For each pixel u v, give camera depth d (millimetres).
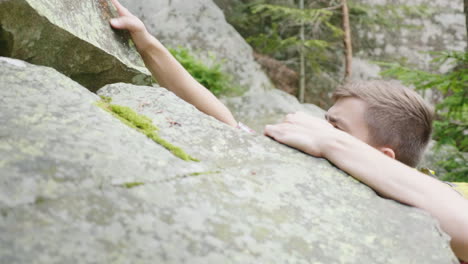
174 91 1598
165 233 612
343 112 1232
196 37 6977
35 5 1007
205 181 780
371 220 851
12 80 854
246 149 989
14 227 531
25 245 511
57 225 556
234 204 748
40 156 653
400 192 973
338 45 7562
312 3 7445
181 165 793
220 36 7156
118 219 604
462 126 3082
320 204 853
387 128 1181
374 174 996
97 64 1270
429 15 7277
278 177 903
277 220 749
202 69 6090
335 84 7562
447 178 3143
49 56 1142
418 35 7648
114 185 661
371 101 1192
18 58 1090
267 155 998
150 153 787
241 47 7277
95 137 760
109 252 547
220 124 1059
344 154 1040
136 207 638
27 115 752
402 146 1197
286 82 7516
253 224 710
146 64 1585
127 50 1424
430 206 955
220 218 692
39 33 1061
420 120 1188
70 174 643
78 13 1220
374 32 7660
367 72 7527
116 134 799
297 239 714
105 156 715
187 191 727
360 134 1196
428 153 5191
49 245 523
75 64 1219
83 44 1172
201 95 1584
